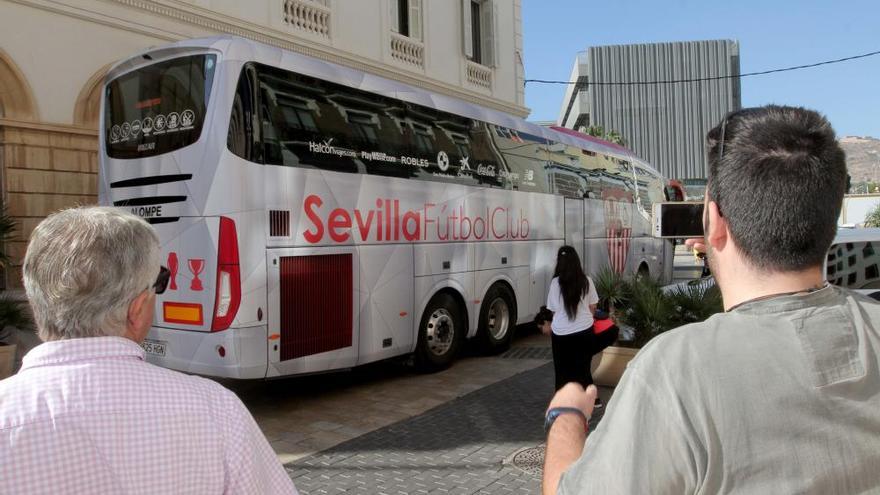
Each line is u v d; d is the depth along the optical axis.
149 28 11.23
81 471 1.37
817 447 1.21
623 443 1.27
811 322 1.29
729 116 1.52
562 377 6.52
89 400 1.42
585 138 12.84
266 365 6.21
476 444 5.76
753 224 1.37
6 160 9.55
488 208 9.43
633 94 88.06
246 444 1.55
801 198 1.34
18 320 7.70
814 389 1.23
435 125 8.53
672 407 1.25
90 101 10.51
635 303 7.64
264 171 6.28
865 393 1.25
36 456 1.35
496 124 9.78
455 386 7.90
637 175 14.42
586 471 1.32
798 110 1.46
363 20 15.58
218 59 6.23
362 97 7.48
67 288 1.51
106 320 1.54
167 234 6.40
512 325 9.96
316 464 5.32
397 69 16.44
